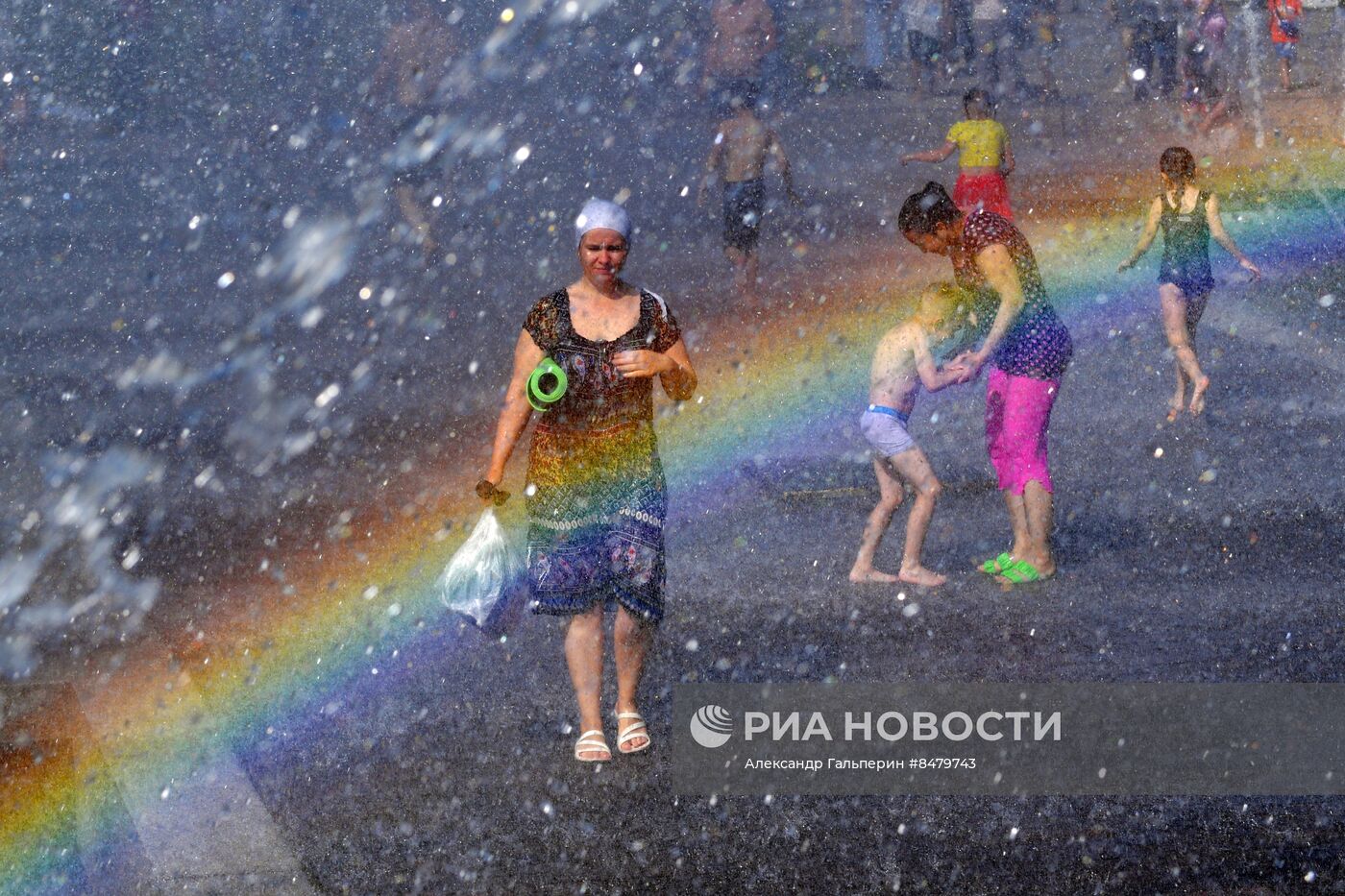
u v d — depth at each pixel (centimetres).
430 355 2469
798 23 4769
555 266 3098
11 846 941
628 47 4619
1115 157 3981
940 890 920
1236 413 2073
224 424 2092
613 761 1102
